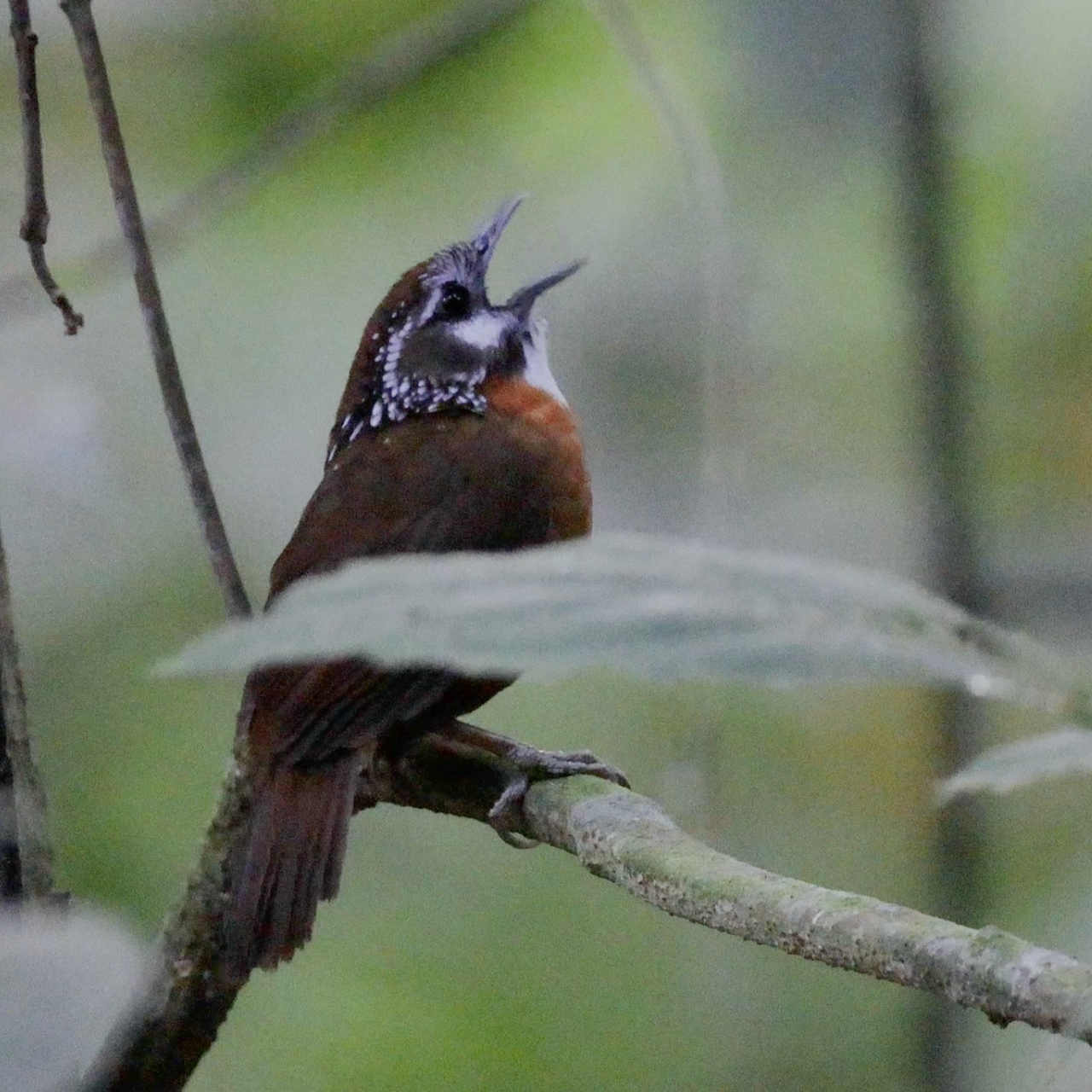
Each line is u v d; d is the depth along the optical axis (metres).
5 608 5.65
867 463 12.00
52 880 5.60
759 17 10.50
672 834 4.97
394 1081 9.55
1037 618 9.95
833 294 11.48
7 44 11.74
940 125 9.95
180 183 11.49
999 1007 3.31
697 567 1.63
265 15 11.12
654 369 12.20
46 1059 2.87
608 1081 9.72
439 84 11.34
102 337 11.74
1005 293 10.98
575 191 11.76
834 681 1.53
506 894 10.45
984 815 9.58
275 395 12.19
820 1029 9.77
